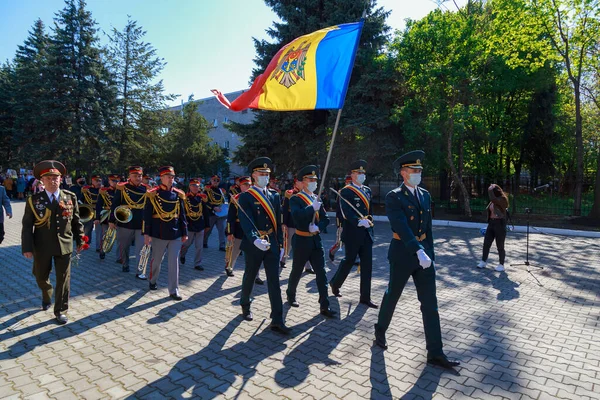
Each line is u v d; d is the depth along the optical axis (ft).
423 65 58.70
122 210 26.89
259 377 13.70
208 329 17.95
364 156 64.13
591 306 21.34
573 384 13.32
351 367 14.46
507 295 23.22
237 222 26.91
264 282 25.88
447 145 63.67
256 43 73.15
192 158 107.65
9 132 121.90
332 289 22.85
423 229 15.37
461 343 16.57
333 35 19.13
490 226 29.45
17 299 21.58
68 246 18.67
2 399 12.10
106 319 19.02
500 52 58.85
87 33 101.91
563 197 78.84
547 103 79.20
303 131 70.95
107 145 103.65
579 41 58.39
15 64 134.00
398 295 15.61
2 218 27.27
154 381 13.37
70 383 13.16
